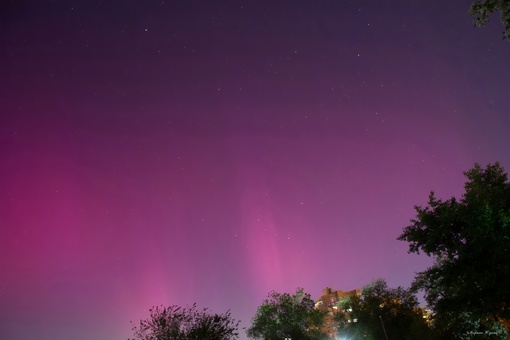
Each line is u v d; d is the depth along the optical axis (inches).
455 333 1069.8
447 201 863.1
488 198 853.8
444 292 987.3
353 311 2241.6
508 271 719.1
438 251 861.2
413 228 889.5
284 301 2691.9
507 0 615.5
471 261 788.6
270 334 2603.3
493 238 756.0
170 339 1096.2
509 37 619.8
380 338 2034.9
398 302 2155.5
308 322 2628.0
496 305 748.0
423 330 1738.4
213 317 1173.7
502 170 928.9
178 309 1165.1
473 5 638.5
